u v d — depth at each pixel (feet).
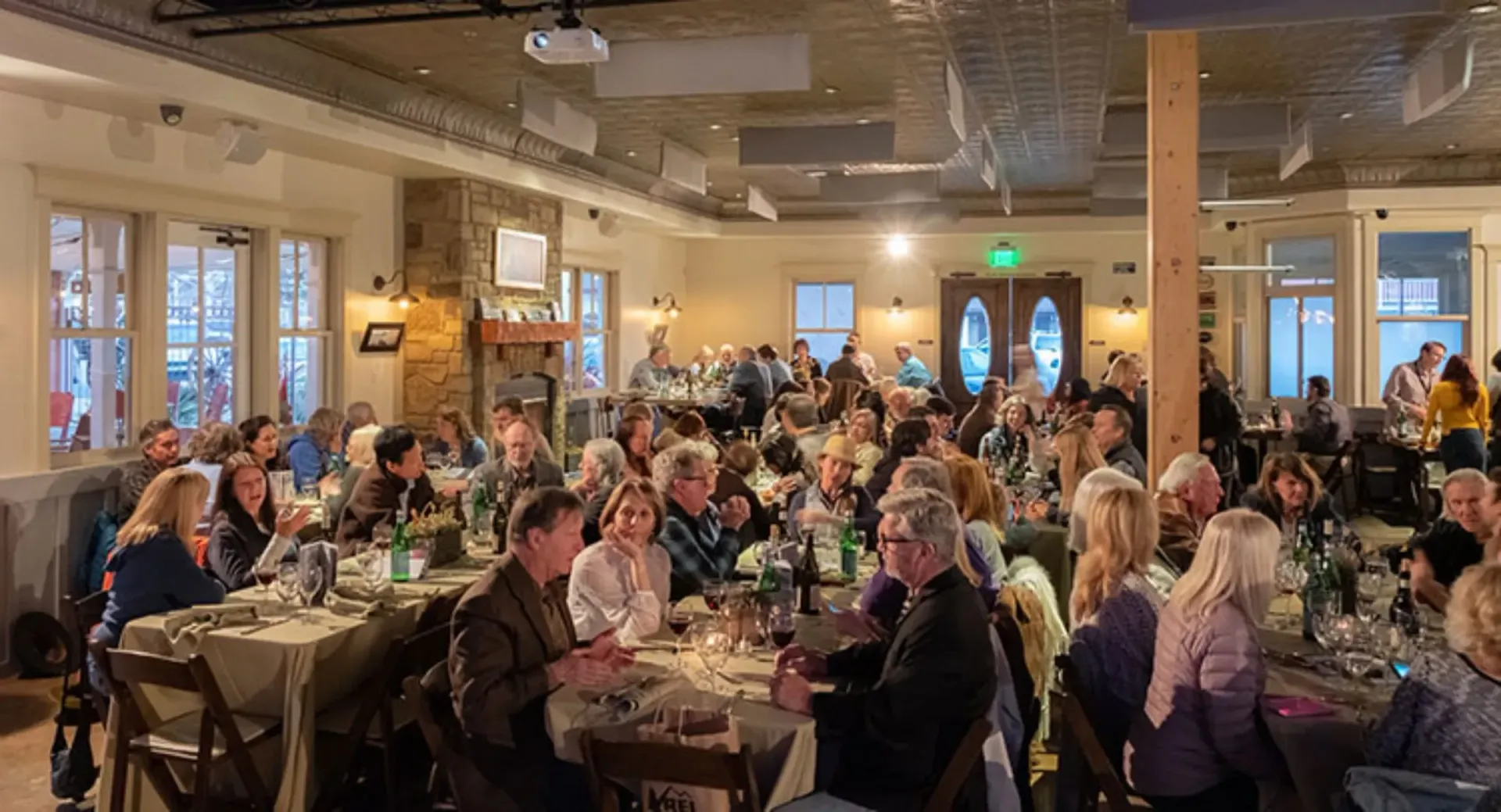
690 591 12.97
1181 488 14.21
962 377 47.78
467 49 21.91
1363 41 21.61
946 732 8.87
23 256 18.20
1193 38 16.21
